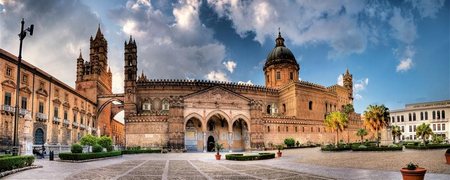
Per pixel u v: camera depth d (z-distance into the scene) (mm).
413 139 141875
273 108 109000
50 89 64125
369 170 29703
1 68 48438
